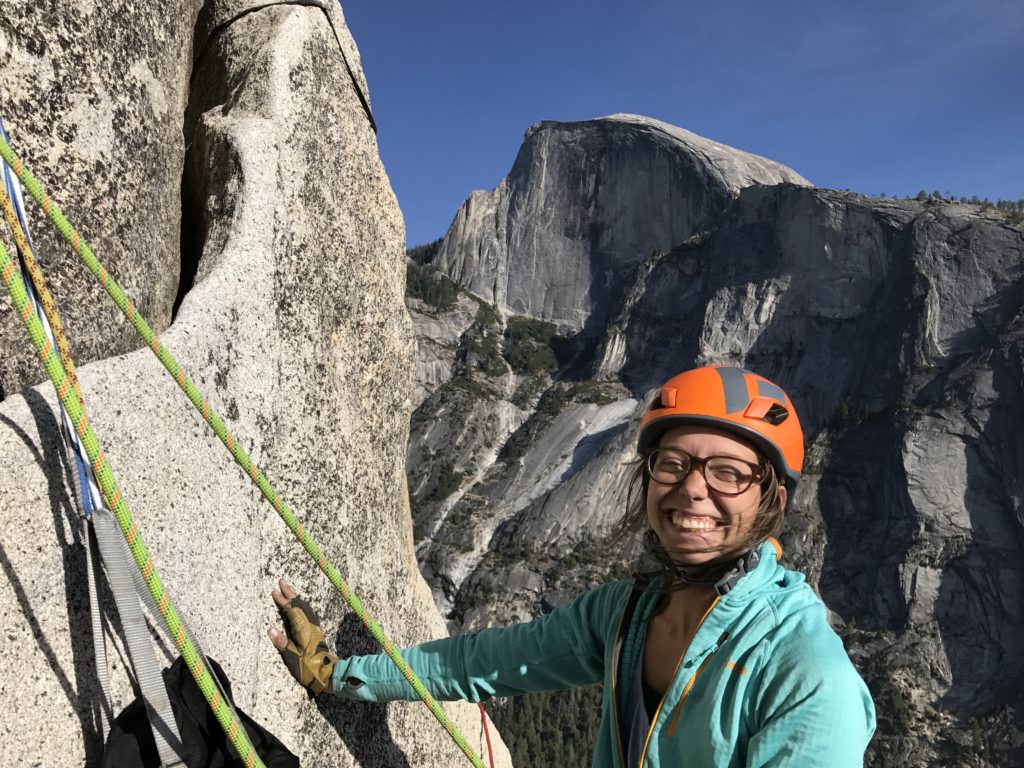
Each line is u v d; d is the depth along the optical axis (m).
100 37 2.81
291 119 3.58
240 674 2.71
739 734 1.76
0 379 2.33
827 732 1.63
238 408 2.89
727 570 1.97
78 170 2.68
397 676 2.80
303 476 3.37
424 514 158.88
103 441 2.12
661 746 1.89
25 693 1.83
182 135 3.56
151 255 3.18
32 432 1.92
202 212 3.38
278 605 3.08
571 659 2.60
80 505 2.03
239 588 2.77
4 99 2.41
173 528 2.39
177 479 2.44
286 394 3.29
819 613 1.84
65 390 1.80
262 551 3.00
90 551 1.99
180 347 2.58
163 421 2.40
